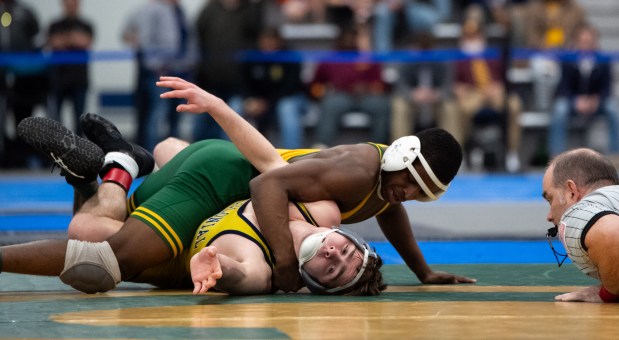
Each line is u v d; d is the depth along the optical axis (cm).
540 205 2238
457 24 3325
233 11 3034
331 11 3306
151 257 969
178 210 994
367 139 3269
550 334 704
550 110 3300
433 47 3109
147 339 687
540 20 3312
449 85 3128
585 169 918
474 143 3256
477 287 1043
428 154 984
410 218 1972
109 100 3828
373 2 3266
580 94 3262
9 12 3152
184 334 708
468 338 686
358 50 3114
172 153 1148
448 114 3103
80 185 995
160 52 3084
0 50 3152
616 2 4059
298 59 3102
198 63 3047
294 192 982
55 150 958
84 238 956
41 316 799
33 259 935
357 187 989
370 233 1675
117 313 819
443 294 970
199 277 870
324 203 988
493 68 3111
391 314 809
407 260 1095
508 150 3183
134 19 3180
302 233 960
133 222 972
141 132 3148
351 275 939
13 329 731
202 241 992
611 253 848
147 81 3112
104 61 3866
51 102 3197
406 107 3111
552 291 998
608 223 851
